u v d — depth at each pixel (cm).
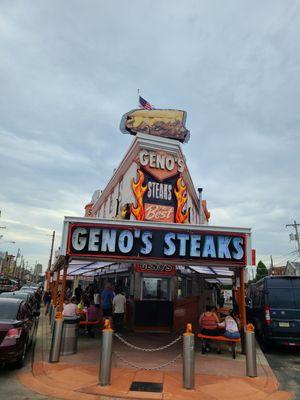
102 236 987
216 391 719
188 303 1658
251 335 854
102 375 738
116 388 716
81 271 2259
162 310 1558
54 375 800
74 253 966
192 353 739
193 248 1025
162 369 871
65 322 1015
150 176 1816
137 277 1600
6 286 4788
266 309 1228
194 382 757
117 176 2089
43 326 1759
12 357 807
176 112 2072
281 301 1227
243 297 1114
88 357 978
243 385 765
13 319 886
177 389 720
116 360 956
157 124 2041
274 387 772
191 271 1806
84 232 981
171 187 1844
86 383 747
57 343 923
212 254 1030
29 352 1059
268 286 1255
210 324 1109
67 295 2450
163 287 1622
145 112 2052
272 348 1323
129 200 1834
